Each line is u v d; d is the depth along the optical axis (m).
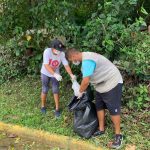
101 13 4.15
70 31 4.19
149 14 4.67
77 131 3.49
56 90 3.79
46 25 4.29
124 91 3.85
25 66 4.71
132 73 3.91
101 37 3.96
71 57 3.24
